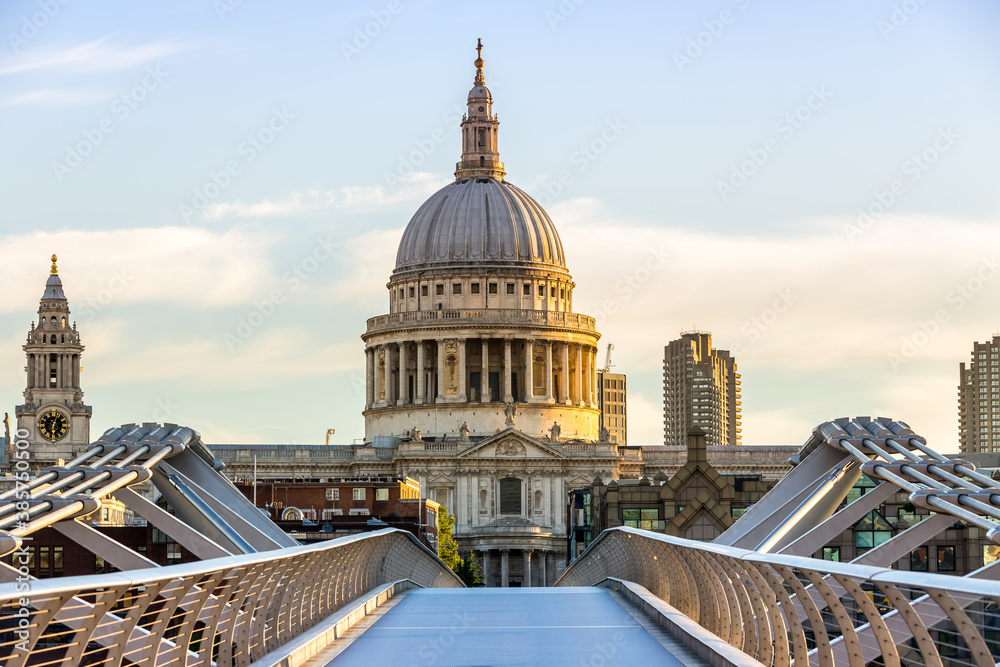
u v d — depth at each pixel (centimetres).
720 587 4250
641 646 4534
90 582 2359
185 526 5003
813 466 5841
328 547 4516
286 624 4266
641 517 14238
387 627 5200
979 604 3734
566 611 5838
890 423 5578
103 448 5403
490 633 4950
